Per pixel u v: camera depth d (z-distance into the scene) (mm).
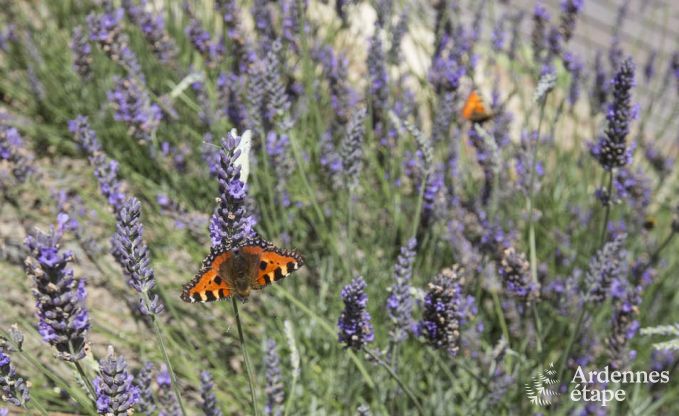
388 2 1022
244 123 1002
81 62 1018
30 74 1118
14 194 959
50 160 1109
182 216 963
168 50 1065
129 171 1039
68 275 697
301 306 871
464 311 889
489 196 1032
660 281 1071
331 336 957
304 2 1089
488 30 1523
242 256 718
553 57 1189
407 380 950
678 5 2154
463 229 1000
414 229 872
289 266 727
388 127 1050
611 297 957
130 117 970
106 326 934
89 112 1159
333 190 1059
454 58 1115
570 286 950
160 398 828
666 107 1661
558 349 1012
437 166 1006
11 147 917
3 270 941
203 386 793
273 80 896
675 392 991
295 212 1048
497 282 964
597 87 1191
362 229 1102
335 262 1003
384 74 1030
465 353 943
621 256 936
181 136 1056
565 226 1191
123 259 717
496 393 879
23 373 882
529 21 1759
